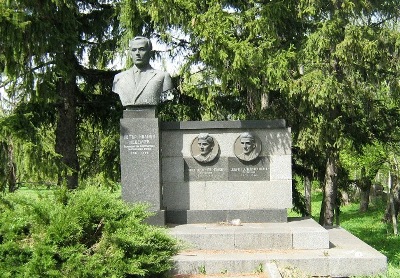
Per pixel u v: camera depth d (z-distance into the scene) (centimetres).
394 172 1934
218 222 997
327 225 1221
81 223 614
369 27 1168
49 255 582
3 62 1152
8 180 1188
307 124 1229
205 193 1011
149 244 634
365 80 1226
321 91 1087
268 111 1288
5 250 592
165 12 1112
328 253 830
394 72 1226
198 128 1010
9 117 1157
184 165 1013
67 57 1230
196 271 788
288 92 1144
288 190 1005
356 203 3219
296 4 1205
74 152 1323
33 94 1172
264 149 1013
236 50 1091
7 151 1160
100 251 610
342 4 1130
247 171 1011
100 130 1455
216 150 1012
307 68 1148
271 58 1133
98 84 1386
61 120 1318
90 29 1308
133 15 1177
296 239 871
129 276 628
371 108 1232
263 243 871
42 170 1137
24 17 1076
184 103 1390
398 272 793
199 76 1323
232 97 1395
